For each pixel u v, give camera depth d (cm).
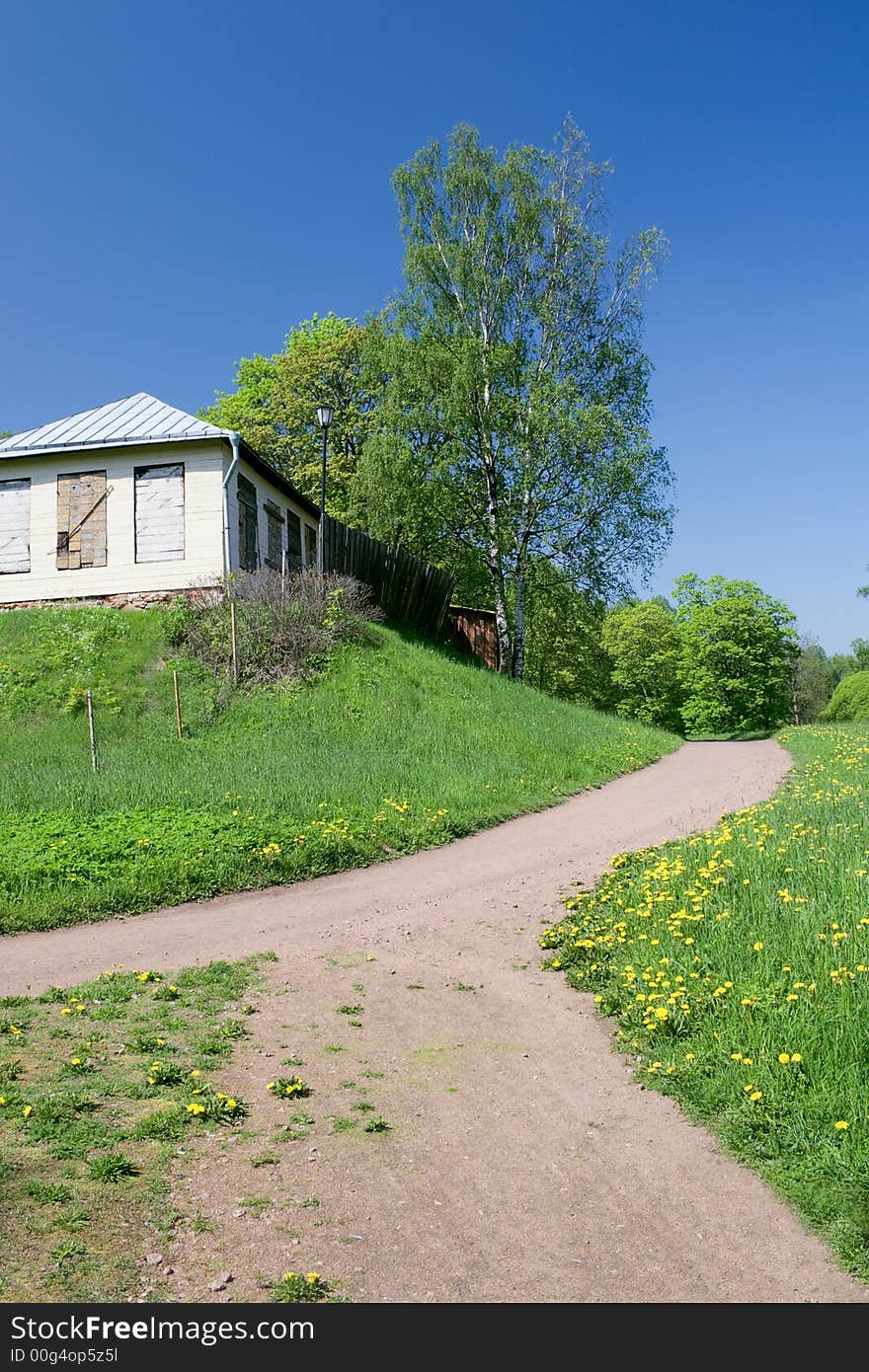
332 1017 656
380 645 2247
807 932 675
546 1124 500
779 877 838
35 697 1853
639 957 716
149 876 992
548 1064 580
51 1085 514
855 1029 530
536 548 3167
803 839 966
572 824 1401
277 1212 402
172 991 686
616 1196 429
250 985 719
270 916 928
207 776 1395
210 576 2177
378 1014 664
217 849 1070
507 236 2986
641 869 1008
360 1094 530
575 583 3169
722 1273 371
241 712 1791
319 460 3738
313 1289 349
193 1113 485
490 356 2869
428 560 3391
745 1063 527
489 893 1008
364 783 1437
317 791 1354
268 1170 438
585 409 2809
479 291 2939
